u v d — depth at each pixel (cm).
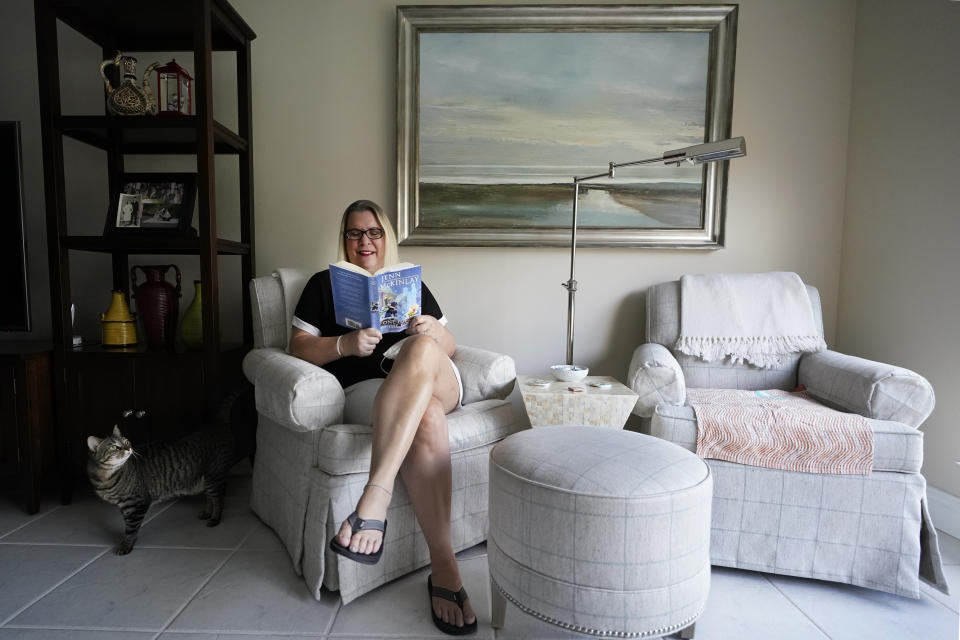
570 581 98
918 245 176
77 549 149
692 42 210
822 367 167
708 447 135
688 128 213
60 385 176
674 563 98
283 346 181
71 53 210
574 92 213
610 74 212
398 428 115
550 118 214
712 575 141
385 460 113
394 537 131
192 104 188
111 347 191
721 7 206
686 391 175
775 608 126
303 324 161
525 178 216
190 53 214
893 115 188
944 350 166
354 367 160
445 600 118
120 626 115
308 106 216
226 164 217
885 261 191
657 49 211
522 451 112
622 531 95
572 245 195
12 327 184
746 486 134
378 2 213
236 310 221
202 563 142
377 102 216
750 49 212
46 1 172
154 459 152
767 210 217
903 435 128
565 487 98
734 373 190
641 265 220
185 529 162
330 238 220
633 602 96
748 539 135
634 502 95
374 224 171
